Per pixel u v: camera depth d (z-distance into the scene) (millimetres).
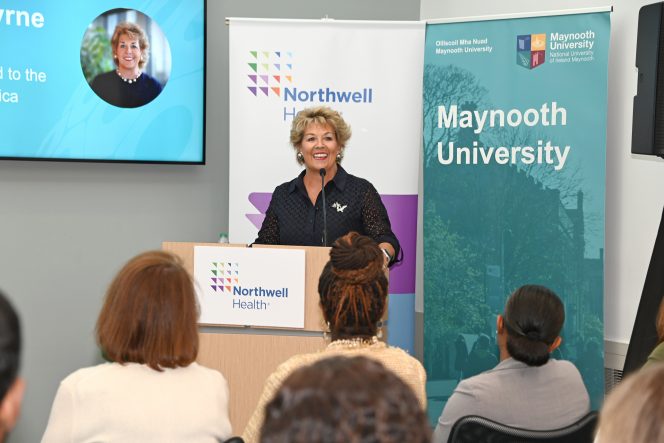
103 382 1677
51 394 4051
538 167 3971
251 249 2887
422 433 710
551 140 3943
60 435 1649
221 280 2902
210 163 4461
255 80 4113
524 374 2033
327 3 4691
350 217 3479
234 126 4125
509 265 4035
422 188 4723
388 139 4168
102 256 4160
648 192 3902
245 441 1813
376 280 1873
